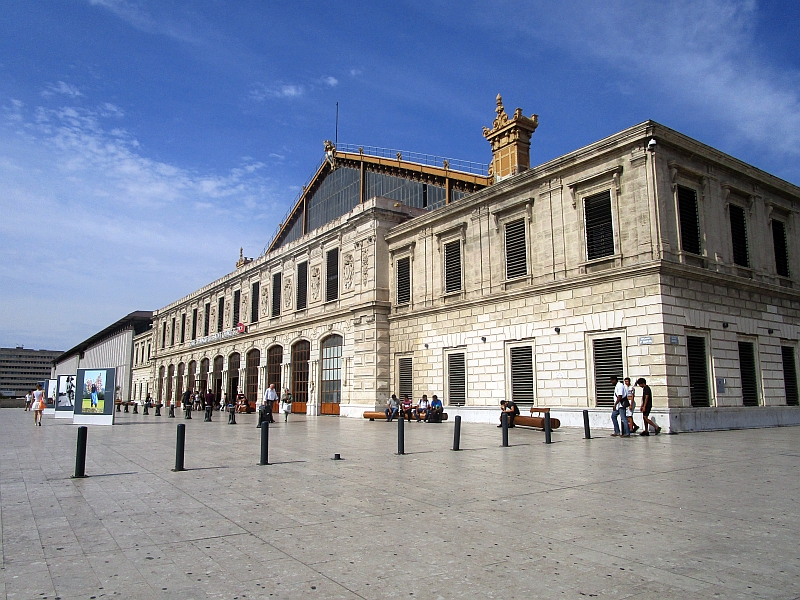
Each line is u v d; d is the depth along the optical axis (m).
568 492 10.24
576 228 26.56
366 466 13.78
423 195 48.53
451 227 33.81
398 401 35.03
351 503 9.52
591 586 5.66
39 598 5.43
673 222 24.03
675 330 23.09
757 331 27.00
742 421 24.77
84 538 7.53
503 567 6.26
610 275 24.58
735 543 7.04
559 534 7.53
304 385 46.00
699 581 5.77
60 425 32.28
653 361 22.86
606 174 25.39
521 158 38.44
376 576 6.02
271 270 53.12
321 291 44.78
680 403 22.64
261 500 9.83
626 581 5.79
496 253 30.81
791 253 30.30
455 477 11.97
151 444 19.86
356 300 40.22
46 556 6.76
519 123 38.47
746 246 27.80
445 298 34.03
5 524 8.27
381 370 37.78
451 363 33.47
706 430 23.12
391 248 38.91
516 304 29.23
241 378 56.72
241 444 19.77
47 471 13.38
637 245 24.02
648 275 23.36
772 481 11.13
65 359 165.38
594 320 25.27
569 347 26.27
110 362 114.50
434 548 6.97
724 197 26.84
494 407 29.89
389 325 38.47
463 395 32.47
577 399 25.69
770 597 5.34
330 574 6.09
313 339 44.97
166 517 8.65
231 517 8.62
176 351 75.44
